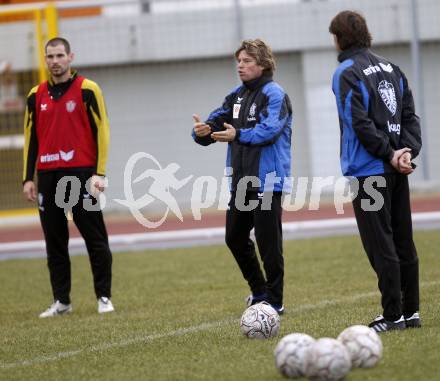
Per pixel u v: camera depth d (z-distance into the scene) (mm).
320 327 20875
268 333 19875
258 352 18281
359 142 19281
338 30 19703
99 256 26328
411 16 54344
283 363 15844
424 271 29906
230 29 60312
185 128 60656
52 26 50438
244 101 23578
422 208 50500
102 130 25922
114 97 61000
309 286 28609
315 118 61000
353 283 28500
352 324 21016
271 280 23531
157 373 17078
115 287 31438
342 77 19234
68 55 25891
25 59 56062
